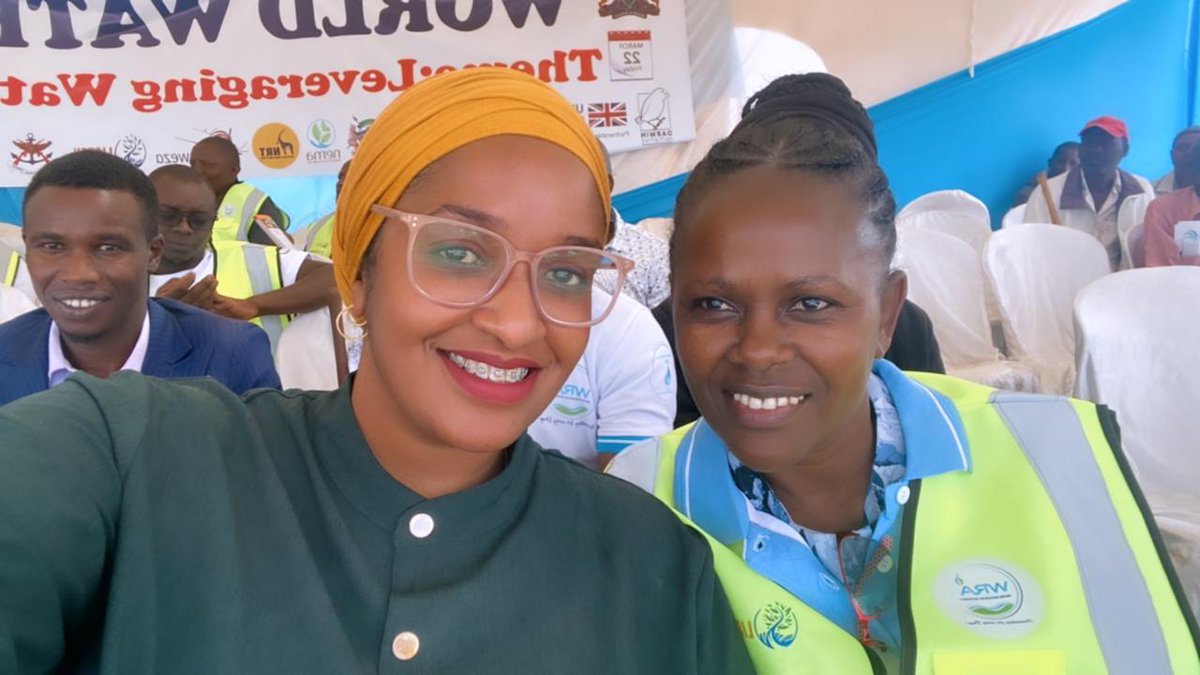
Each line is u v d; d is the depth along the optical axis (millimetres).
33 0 4543
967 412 1104
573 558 869
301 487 828
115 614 702
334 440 846
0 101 4578
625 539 905
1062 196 5629
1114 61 5820
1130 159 6141
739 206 947
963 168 5773
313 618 748
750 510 1090
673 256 1050
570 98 4867
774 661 1026
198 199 2555
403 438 843
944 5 5516
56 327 1726
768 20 5242
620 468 1251
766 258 934
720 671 886
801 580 1057
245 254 2643
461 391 799
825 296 942
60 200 1587
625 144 4941
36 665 664
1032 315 4152
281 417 891
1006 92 5707
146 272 1721
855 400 994
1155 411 2342
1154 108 5957
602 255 818
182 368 1764
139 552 723
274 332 2605
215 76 4699
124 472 752
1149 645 967
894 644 1053
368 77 4773
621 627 841
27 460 689
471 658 775
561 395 1893
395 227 792
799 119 1077
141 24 4633
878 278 990
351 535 808
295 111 4766
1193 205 4840
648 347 1891
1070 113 5824
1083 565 993
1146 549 999
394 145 790
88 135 4668
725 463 1122
